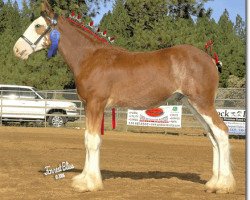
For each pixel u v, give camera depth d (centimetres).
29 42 805
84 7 3500
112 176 925
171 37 3438
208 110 749
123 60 767
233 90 2448
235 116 2231
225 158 739
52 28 797
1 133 2038
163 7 3731
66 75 3709
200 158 1313
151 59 766
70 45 788
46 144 1598
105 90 754
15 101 2514
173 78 755
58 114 2523
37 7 3462
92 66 764
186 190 759
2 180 830
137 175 946
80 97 776
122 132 2403
